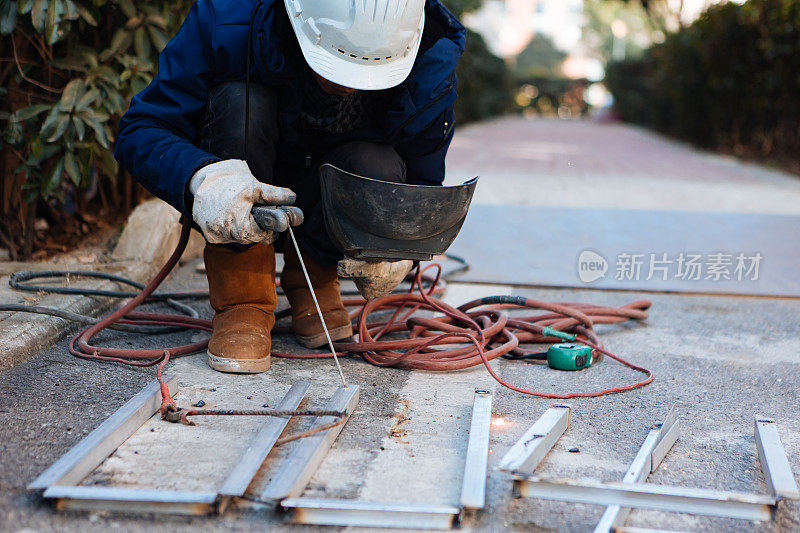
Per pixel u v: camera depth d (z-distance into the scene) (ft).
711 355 10.21
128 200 16.11
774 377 9.37
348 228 7.82
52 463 6.46
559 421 7.28
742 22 41.45
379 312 11.71
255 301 9.09
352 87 7.73
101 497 5.65
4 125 13.11
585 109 148.05
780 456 6.65
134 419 7.04
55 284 11.40
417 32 8.23
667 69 59.88
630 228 19.35
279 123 8.65
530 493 6.04
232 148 8.24
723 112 46.65
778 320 12.02
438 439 7.16
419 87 8.46
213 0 8.28
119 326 10.00
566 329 10.56
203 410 7.30
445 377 8.96
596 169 35.58
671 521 5.98
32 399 7.74
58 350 9.22
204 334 10.24
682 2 68.44
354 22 7.50
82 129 11.71
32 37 12.44
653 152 48.19
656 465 6.77
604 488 5.96
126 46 12.88
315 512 5.69
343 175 7.45
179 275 13.69
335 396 7.67
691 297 13.38
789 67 39.09
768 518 5.87
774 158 41.52
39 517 5.66
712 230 19.35
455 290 13.16
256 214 7.30
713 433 7.64
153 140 7.95
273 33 7.97
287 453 6.75
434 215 7.73
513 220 20.10
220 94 8.26
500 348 9.32
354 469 6.52
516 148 47.67
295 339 10.15
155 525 5.64
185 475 6.31
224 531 5.60
